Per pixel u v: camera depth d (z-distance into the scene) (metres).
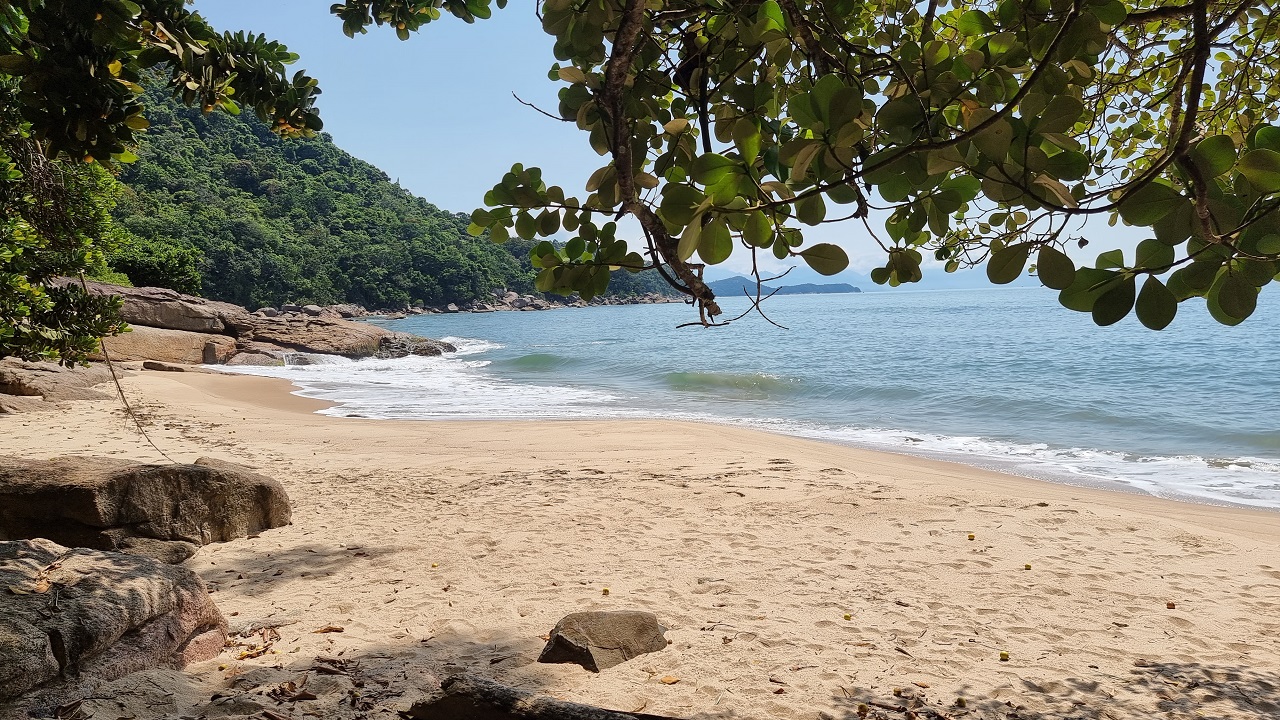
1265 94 2.49
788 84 1.72
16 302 5.98
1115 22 1.20
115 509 6.42
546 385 26.84
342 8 4.25
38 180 5.05
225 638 4.42
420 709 2.81
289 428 14.85
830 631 5.13
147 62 3.04
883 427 17.30
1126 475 11.97
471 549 6.91
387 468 10.63
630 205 1.48
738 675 4.40
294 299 108.25
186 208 105.69
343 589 5.82
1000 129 1.12
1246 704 4.21
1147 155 2.49
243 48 3.77
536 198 1.61
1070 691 4.34
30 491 6.29
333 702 3.70
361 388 25.23
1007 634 5.16
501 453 12.16
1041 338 45.81
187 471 6.93
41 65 2.64
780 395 23.73
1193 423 16.97
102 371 20.58
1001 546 7.12
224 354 33.34
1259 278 1.11
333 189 142.75
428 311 127.19
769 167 1.55
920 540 7.28
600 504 8.56
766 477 9.85
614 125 1.44
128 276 39.12
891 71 1.46
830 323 74.25
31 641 3.17
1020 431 16.64
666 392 24.36
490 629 4.99
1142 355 33.31
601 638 4.57
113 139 2.83
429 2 4.26
